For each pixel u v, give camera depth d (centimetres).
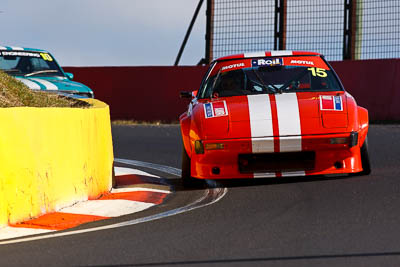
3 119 1875
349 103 2461
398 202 1955
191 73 5884
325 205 1962
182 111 5919
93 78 6128
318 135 2325
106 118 2605
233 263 1352
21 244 1636
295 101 2456
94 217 2019
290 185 2377
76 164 2259
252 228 1691
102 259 1437
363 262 1327
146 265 1368
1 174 1852
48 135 2091
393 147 3581
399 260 1333
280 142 2320
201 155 2392
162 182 2731
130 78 6044
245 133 2338
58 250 1545
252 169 2397
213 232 1666
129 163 3372
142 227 1778
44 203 2042
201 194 2372
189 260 1393
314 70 2734
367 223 1684
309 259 1362
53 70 4422
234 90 2673
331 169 2388
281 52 2861
